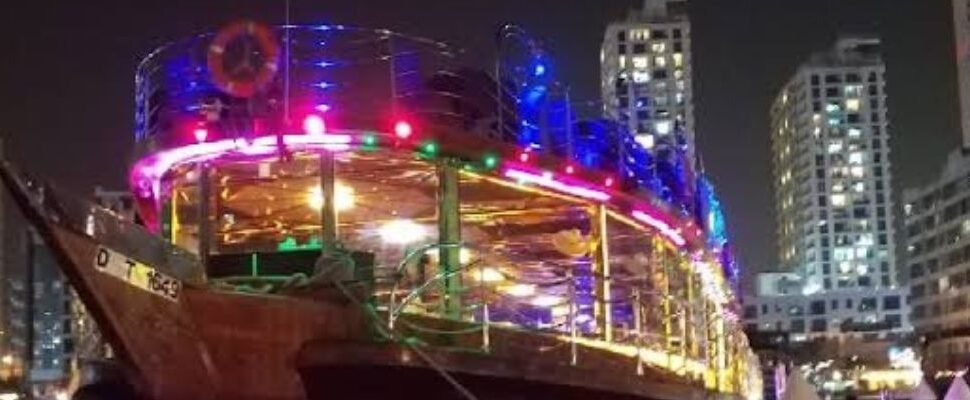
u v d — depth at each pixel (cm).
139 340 809
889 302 16388
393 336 948
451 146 1105
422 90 1109
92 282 784
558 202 1289
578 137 1280
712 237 1800
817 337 13925
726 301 2033
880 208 19288
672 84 16700
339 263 945
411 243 1317
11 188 755
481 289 1156
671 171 1582
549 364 1099
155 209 1329
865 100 19662
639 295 1344
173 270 838
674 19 16875
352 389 923
